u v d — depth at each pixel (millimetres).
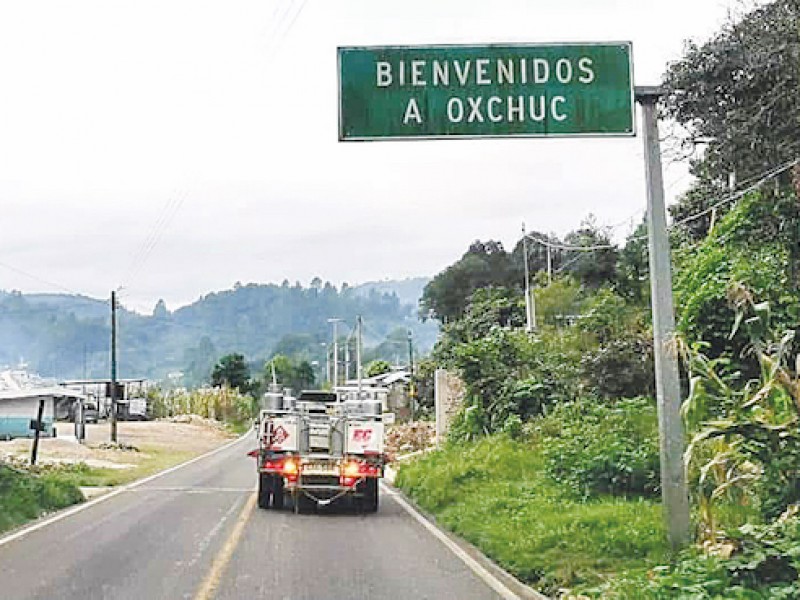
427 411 86312
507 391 45719
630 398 38750
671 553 19047
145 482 44250
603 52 18969
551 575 18672
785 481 18609
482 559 21891
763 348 18422
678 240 41469
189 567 20688
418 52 18672
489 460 34625
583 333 47469
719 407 18875
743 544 16359
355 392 33656
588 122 18859
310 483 31375
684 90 29688
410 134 18547
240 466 56469
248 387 155000
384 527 27703
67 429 98688
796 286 27688
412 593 17984
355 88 18562
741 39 29031
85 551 22922
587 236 73938
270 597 17516
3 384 112250
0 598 17297
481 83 18734
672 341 18984
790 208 28422
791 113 28422
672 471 19406
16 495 30766
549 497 27688
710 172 31047
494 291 86500
